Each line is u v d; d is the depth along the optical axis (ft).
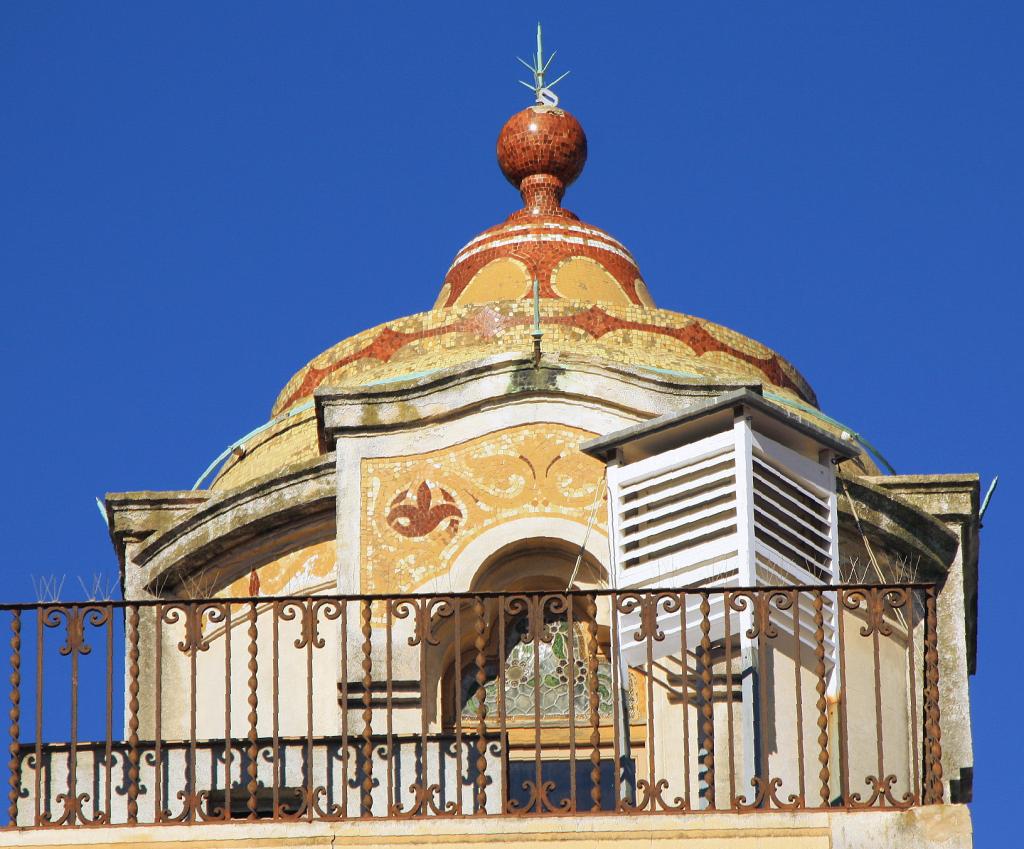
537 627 64.44
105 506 82.23
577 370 77.41
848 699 77.20
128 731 78.13
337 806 63.16
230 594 79.92
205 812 67.15
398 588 75.56
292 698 77.77
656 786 62.64
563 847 61.98
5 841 62.13
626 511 72.95
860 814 62.03
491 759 66.44
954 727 78.28
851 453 74.13
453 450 77.00
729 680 65.10
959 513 81.25
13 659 64.75
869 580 79.20
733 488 71.10
